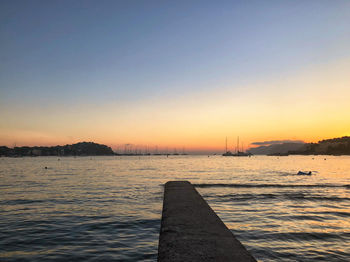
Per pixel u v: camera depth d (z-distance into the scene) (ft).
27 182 110.63
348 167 259.19
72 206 55.36
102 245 30.91
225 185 94.02
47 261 26.14
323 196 68.69
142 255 27.81
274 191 78.38
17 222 41.75
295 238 32.32
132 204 57.36
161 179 123.03
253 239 31.89
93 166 286.05
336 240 31.53
